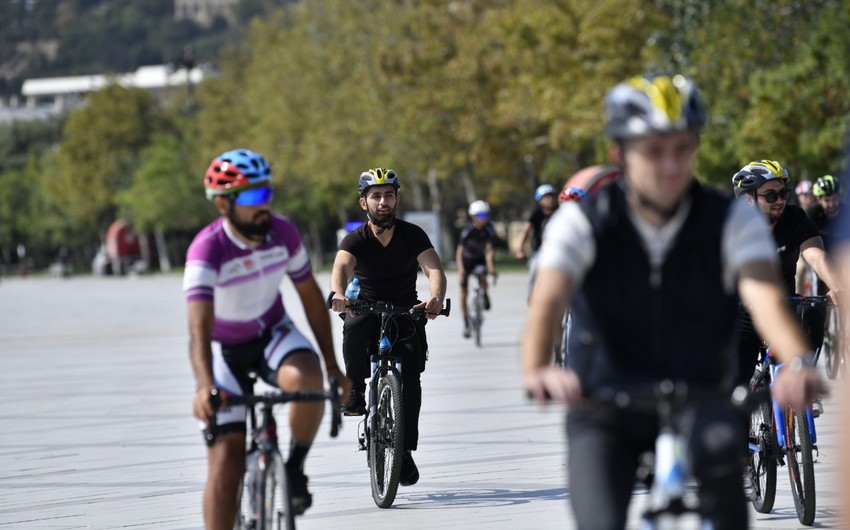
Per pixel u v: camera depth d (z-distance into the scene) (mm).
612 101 11086
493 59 133000
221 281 15070
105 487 25828
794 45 79500
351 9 167625
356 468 26938
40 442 32875
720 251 11328
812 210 39406
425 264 24172
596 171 26688
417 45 149375
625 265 11289
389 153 162000
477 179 178125
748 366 20438
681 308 11359
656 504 10617
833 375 40125
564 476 25125
